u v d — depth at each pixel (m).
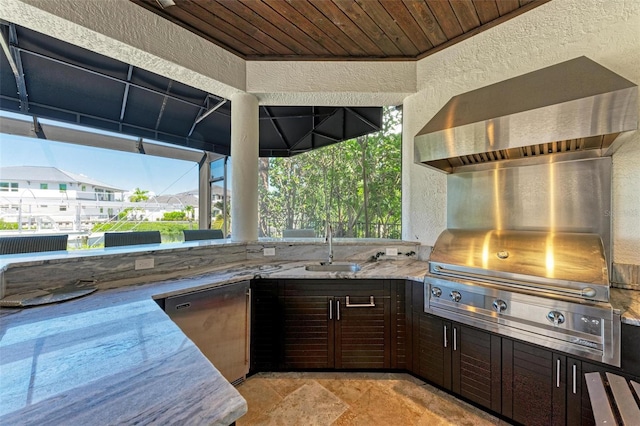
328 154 4.11
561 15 1.84
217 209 5.30
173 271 2.06
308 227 4.27
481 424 1.57
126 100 3.22
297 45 2.34
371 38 2.26
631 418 0.93
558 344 1.34
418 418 1.62
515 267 1.52
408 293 1.98
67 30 1.70
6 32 2.10
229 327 1.86
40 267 1.49
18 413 0.58
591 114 1.28
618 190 1.64
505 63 2.06
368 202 3.65
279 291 2.04
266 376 2.03
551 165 1.83
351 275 2.01
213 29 2.14
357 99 2.64
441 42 2.33
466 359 1.69
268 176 4.65
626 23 1.63
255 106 2.57
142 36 1.90
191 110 3.68
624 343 1.20
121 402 0.62
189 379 0.72
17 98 2.80
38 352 0.86
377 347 2.02
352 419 1.62
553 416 1.38
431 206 2.48
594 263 1.35
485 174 2.11
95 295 1.47
